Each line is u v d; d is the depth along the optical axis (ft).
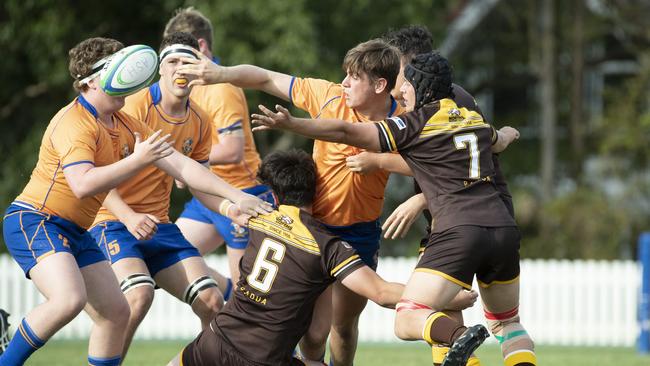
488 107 300.20
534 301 171.83
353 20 225.97
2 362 64.44
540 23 276.62
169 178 76.84
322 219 71.92
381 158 67.36
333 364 77.77
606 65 294.05
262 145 242.58
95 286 66.74
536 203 252.21
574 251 239.30
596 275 170.40
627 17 273.54
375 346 149.69
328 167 70.64
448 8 264.52
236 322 63.77
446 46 273.75
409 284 61.72
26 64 234.58
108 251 73.26
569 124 285.43
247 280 64.03
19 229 65.26
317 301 71.36
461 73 285.43
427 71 63.87
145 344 146.20
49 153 65.16
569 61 288.30
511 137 68.90
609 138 249.96
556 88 285.02
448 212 61.72
